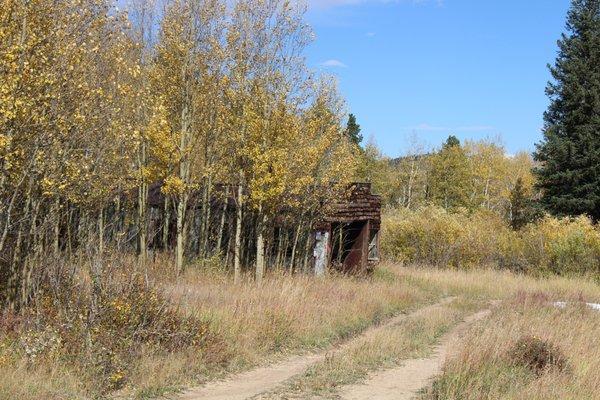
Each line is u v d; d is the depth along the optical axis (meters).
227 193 21.91
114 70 12.86
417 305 20.69
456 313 18.84
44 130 10.48
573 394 9.19
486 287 26.28
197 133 20.14
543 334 13.25
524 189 49.72
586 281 30.58
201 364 10.52
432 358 12.50
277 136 18.98
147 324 10.75
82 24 11.41
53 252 12.09
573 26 44.31
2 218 11.40
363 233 26.19
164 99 18.48
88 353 9.20
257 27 19.06
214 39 19.19
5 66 9.66
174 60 19.25
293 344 13.02
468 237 36.09
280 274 20.45
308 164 20.36
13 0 10.08
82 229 14.10
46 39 10.66
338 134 22.73
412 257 35.53
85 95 11.24
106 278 10.43
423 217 37.66
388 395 9.47
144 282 11.39
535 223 41.62
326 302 16.94
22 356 9.09
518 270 34.34
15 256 11.33
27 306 10.94
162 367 9.82
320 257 24.44
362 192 26.27
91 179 12.49
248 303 14.29
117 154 14.71
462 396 8.95
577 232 33.78
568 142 41.41
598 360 11.30
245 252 23.83
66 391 8.34
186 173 19.69
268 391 9.49
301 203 21.91
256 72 19.16
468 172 69.25
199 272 19.73
